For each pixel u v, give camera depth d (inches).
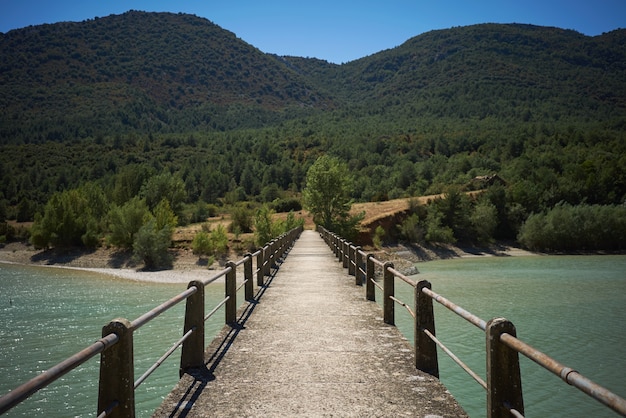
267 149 6624.0
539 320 883.4
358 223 2438.5
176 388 222.4
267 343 306.2
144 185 3253.0
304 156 6732.3
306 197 2485.2
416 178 4429.1
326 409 196.9
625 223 2578.7
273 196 4539.9
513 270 1804.9
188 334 232.1
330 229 2354.8
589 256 2439.7
